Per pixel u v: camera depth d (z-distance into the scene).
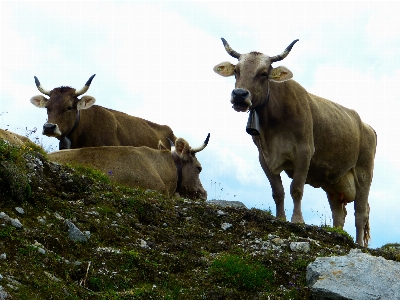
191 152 9.68
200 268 6.16
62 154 8.16
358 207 9.51
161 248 6.31
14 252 5.50
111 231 6.29
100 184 6.99
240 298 5.88
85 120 9.95
